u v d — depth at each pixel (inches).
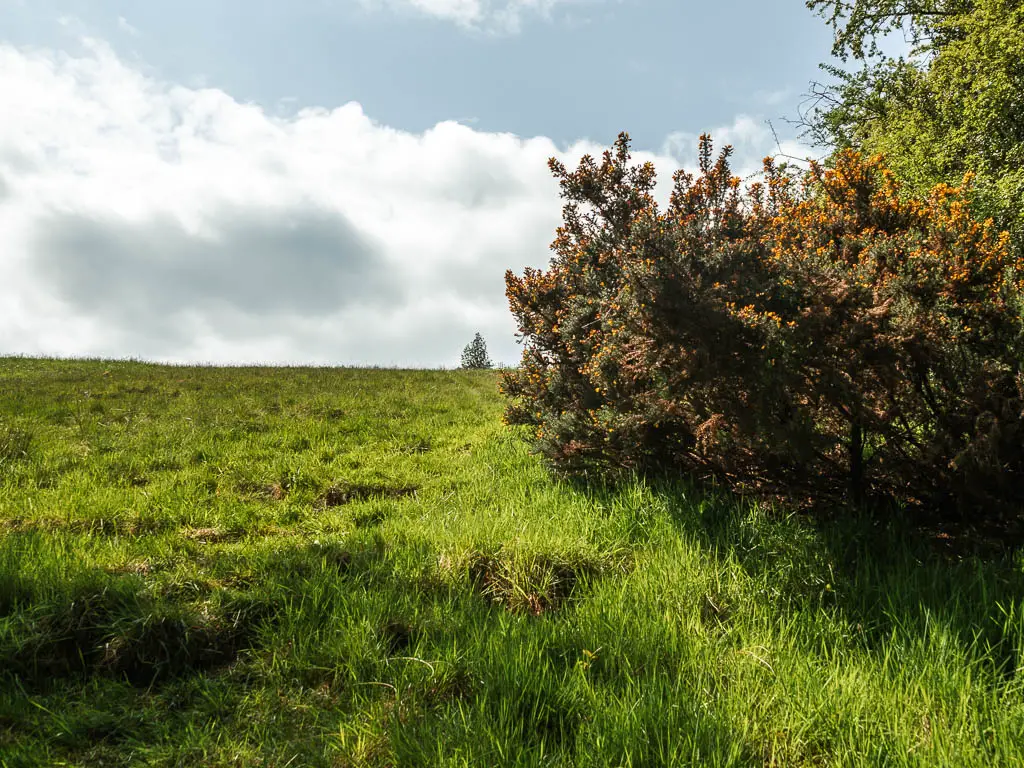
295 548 195.5
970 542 183.3
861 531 179.9
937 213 205.5
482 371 882.1
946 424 180.9
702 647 141.2
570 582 178.9
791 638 142.3
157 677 139.3
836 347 173.9
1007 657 125.6
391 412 515.5
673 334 178.9
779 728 115.0
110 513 253.1
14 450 354.3
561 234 300.2
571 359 279.3
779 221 219.1
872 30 645.3
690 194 243.8
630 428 233.5
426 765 106.5
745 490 227.9
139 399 531.2
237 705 129.3
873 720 112.8
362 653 140.9
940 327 176.9
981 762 101.7
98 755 114.5
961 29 552.1
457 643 140.9
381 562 187.5
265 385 621.3
